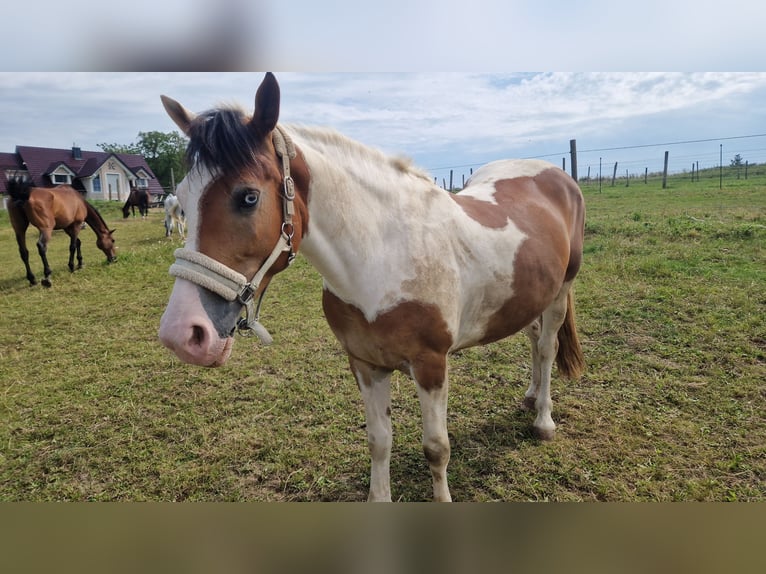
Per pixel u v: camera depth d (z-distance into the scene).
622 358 3.72
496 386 3.49
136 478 2.68
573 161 10.13
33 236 14.45
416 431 2.98
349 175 1.84
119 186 33.38
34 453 2.96
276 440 2.95
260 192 1.52
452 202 2.14
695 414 2.94
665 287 5.09
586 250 7.07
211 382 3.81
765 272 5.35
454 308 1.96
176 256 1.50
